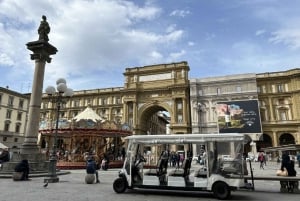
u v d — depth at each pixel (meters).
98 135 29.89
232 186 10.28
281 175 12.79
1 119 58.12
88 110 32.47
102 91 70.44
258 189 13.31
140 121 60.12
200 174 11.05
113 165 29.42
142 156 12.77
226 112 50.88
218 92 56.84
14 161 17.53
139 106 61.06
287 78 55.25
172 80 59.16
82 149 30.66
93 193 11.10
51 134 29.95
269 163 40.91
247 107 49.88
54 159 15.03
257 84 57.03
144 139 12.27
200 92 57.94
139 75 62.75
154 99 59.88
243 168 10.80
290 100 54.19
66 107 72.25
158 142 12.05
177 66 59.41
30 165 17.22
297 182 12.26
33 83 19.12
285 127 53.06
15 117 62.25
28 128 18.28
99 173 21.91
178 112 57.53
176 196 10.95
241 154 10.66
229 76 56.84
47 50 20.11
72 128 27.86
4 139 58.59
